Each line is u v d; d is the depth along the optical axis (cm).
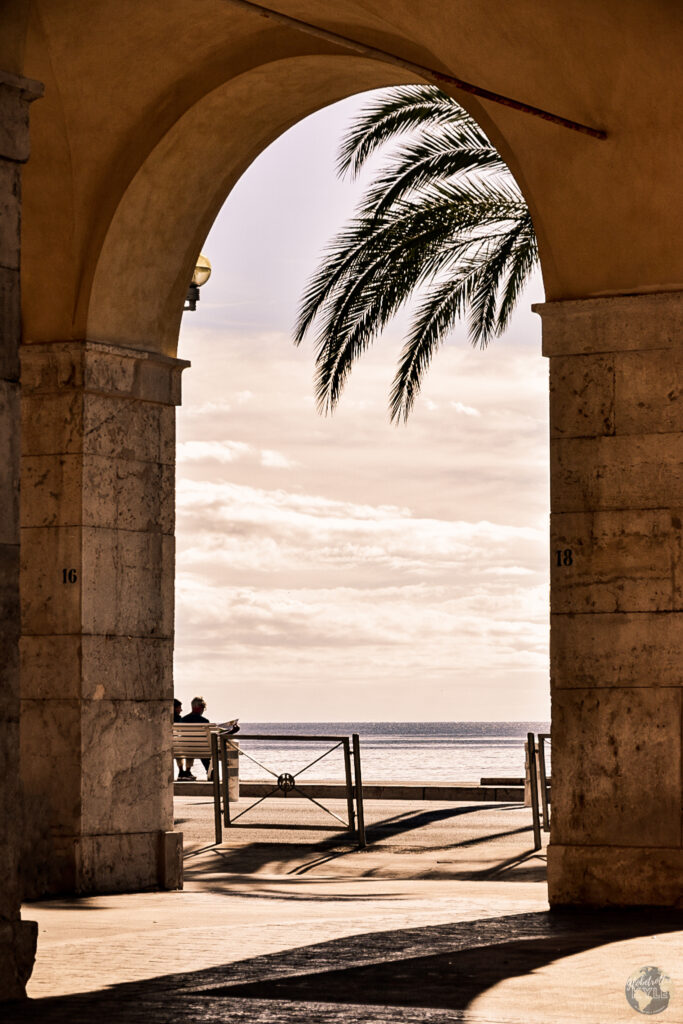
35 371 1413
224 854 1734
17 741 824
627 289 1227
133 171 1402
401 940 997
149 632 1441
